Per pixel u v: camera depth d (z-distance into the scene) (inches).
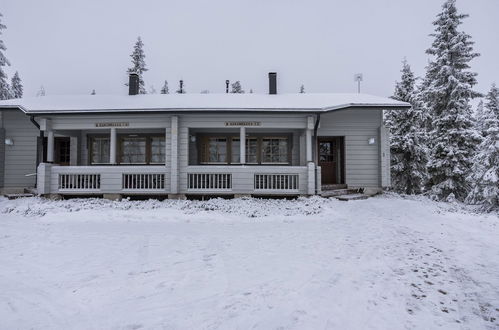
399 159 584.7
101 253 185.5
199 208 343.9
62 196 415.2
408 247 198.2
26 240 217.9
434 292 128.9
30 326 102.6
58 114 401.7
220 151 486.6
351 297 123.3
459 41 523.2
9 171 454.9
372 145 466.9
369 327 100.3
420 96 572.1
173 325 101.4
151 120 418.9
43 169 402.0
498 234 235.8
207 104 430.6
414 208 339.6
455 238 222.4
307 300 120.1
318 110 398.6
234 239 218.5
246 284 136.0
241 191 409.4
